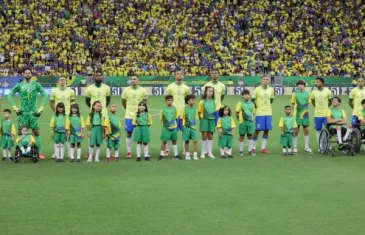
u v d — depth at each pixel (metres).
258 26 52.62
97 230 8.88
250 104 16.47
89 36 48.25
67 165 14.73
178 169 14.12
